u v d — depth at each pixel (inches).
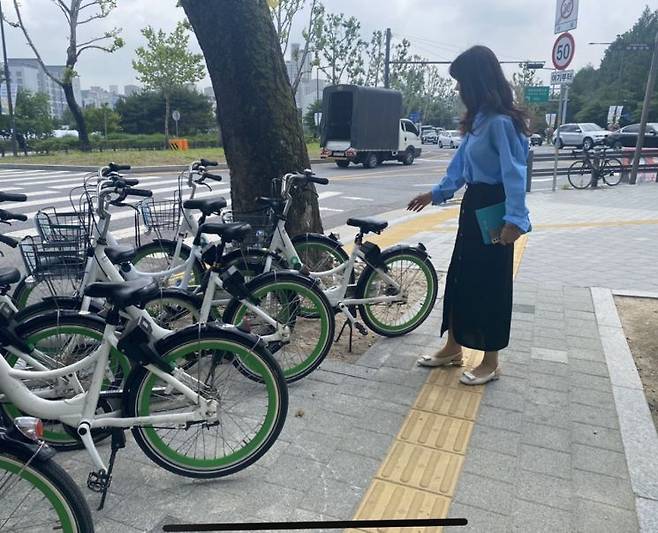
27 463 75.0
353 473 105.7
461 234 135.2
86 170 719.1
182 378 101.3
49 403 94.5
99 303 123.0
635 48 1203.9
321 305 140.4
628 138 1082.7
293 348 154.3
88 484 95.0
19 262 252.7
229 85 173.5
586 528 91.8
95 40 948.0
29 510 91.4
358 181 649.6
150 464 109.4
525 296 209.3
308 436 117.3
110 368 110.1
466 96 125.7
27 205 413.4
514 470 106.2
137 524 93.0
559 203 470.0
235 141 179.0
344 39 1409.9
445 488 101.2
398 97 862.5
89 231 129.2
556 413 126.1
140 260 171.9
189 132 1920.5
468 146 129.0
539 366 149.6
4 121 1368.1
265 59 172.1
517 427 120.6
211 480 104.5
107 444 115.7
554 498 98.6
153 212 174.9
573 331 173.9
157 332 106.7
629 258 272.7
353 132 791.7
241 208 183.9
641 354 158.6
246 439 111.9
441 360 148.8
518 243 306.2
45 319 108.3
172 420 101.0
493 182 127.7
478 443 114.9
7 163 776.3
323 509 96.3
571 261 266.2
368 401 131.6
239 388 132.5
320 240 176.2
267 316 133.9
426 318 180.4
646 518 93.7
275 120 176.1
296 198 187.5
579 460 109.1
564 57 445.4
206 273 133.8
